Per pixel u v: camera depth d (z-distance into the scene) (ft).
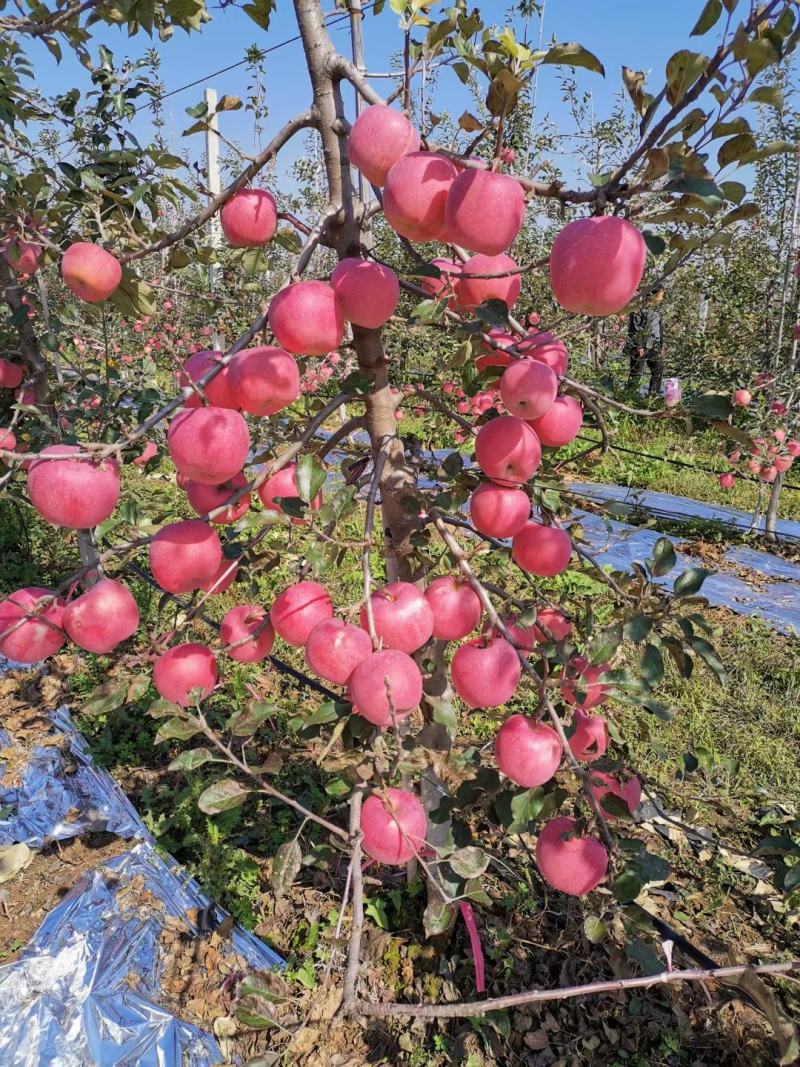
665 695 8.52
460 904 4.47
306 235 3.34
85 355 10.16
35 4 4.82
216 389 3.00
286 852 3.19
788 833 6.41
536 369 2.89
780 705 8.56
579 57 2.36
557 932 5.24
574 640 5.36
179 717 3.16
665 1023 4.72
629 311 3.25
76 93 7.00
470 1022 4.69
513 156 2.87
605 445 3.91
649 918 3.13
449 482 3.53
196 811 6.39
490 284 3.10
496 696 2.96
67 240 5.56
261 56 4.98
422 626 2.81
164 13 3.97
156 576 3.01
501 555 4.05
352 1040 4.64
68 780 6.93
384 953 5.05
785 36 2.04
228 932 4.44
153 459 6.65
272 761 3.28
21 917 5.57
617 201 2.50
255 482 3.07
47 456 2.78
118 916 5.52
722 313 19.94
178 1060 4.63
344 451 4.39
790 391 13.14
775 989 5.08
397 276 3.00
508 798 3.34
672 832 6.46
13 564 11.19
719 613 11.34
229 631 3.29
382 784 3.07
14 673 8.59
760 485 14.93
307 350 2.78
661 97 2.23
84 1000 4.96
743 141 2.30
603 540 14.47
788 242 17.71
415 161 2.54
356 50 3.91
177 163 3.66
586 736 3.39
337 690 8.17
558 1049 4.59
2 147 6.23
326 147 3.10
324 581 10.56
